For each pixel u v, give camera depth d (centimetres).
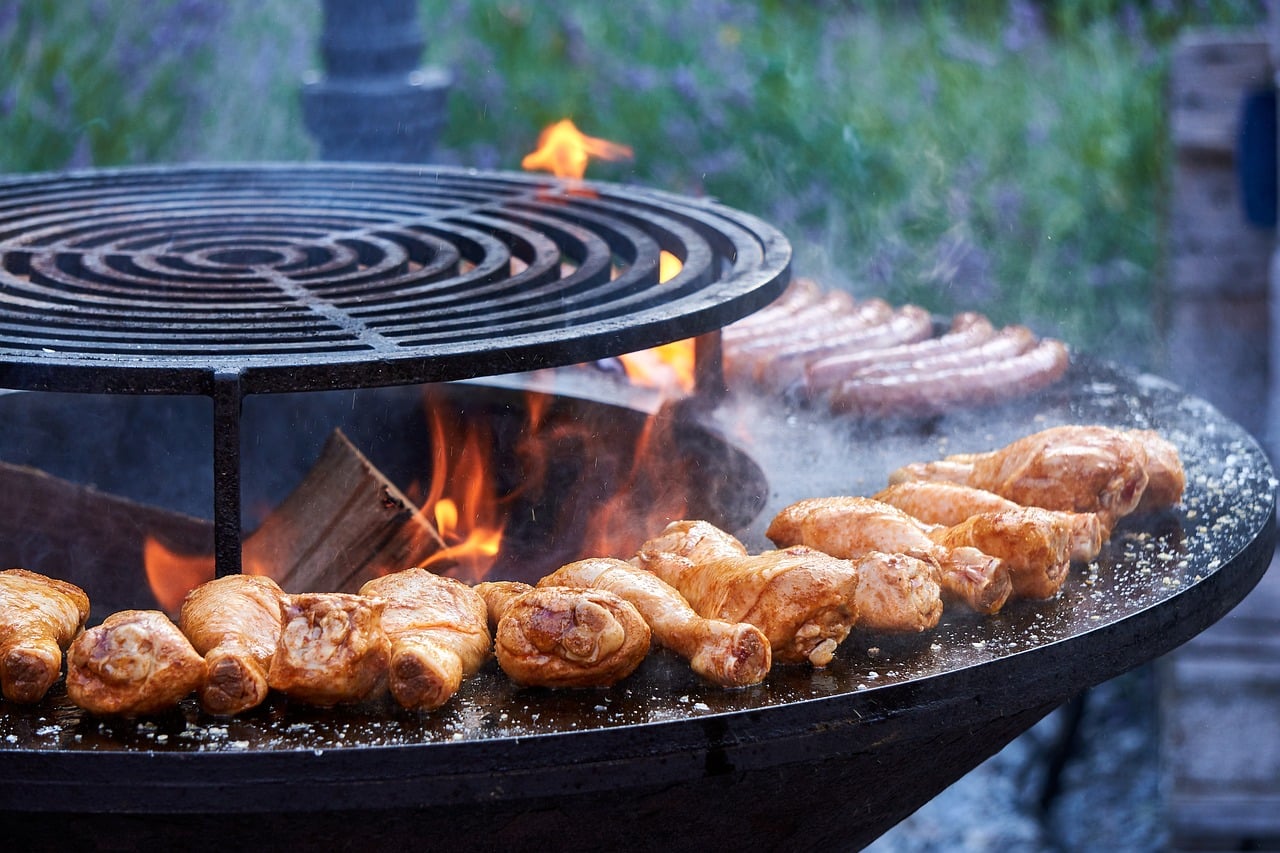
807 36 440
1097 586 126
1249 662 255
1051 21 450
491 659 114
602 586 117
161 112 362
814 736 104
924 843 267
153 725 101
